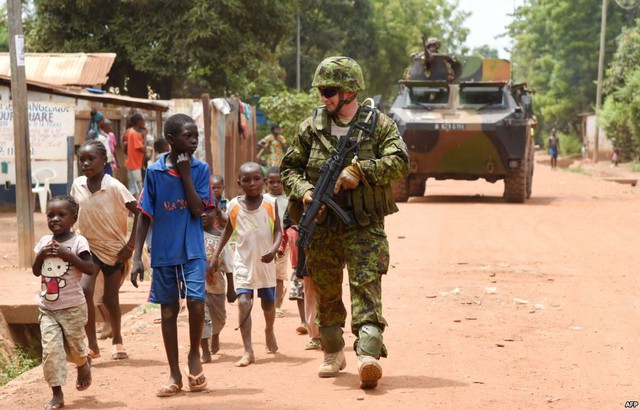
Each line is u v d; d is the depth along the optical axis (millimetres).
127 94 36031
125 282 11344
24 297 10281
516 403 5531
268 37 35656
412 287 10195
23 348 10023
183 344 7652
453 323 8211
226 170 20922
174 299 5980
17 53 12453
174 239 5930
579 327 8000
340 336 6344
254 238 6891
